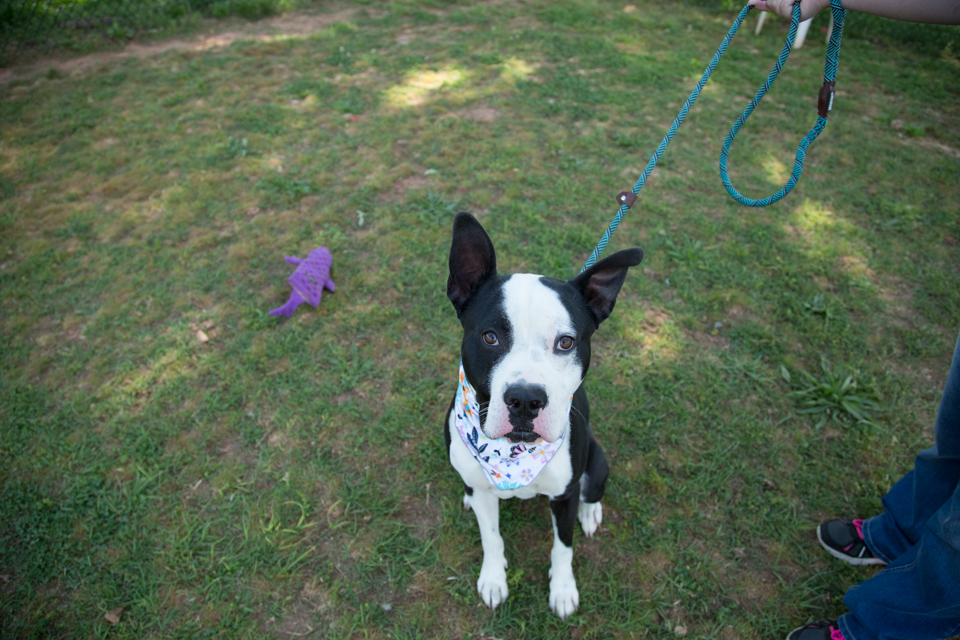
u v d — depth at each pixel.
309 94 6.78
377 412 3.38
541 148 5.67
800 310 3.97
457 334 3.81
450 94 6.68
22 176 5.50
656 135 5.91
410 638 2.49
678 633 2.52
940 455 2.22
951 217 4.87
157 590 2.66
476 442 2.21
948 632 2.03
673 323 3.89
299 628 2.53
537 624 2.55
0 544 2.82
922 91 7.00
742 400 3.44
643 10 9.48
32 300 4.15
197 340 3.82
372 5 9.77
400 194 5.07
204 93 6.93
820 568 2.72
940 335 3.83
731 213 4.85
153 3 9.27
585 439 2.44
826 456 3.16
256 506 2.95
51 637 2.52
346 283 4.19
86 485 3.04
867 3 2.07
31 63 7.96
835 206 4.95
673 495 2.98
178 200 5.07
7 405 3.44
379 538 2.82
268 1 9.41
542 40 8.09
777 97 6.74
